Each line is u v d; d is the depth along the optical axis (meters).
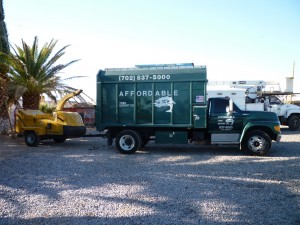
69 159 10.47
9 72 17.31
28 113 14.43
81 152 12.19
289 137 16.67
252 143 10.98
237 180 7.36
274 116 11.21
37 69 17.75
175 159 10.38
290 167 8.80
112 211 5.29
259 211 5.25
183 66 11.73
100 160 10.28
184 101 11.61
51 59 17.92
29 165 9.36
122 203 5.70
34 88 17.94
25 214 5.18
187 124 11.56
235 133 11.34
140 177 7.73
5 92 17.59
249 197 6.02
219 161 9.90
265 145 10.85
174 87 11.72
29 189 6.68
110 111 12.30
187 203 5.68
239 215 5.08
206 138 11.86
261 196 6.07
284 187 6.71
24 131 14.17
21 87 17.11
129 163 9.71
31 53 17.66
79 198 6.02
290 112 20.81
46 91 18.61
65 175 7.99
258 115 11.18
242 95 19.30
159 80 11.83
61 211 5.30
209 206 5.51
